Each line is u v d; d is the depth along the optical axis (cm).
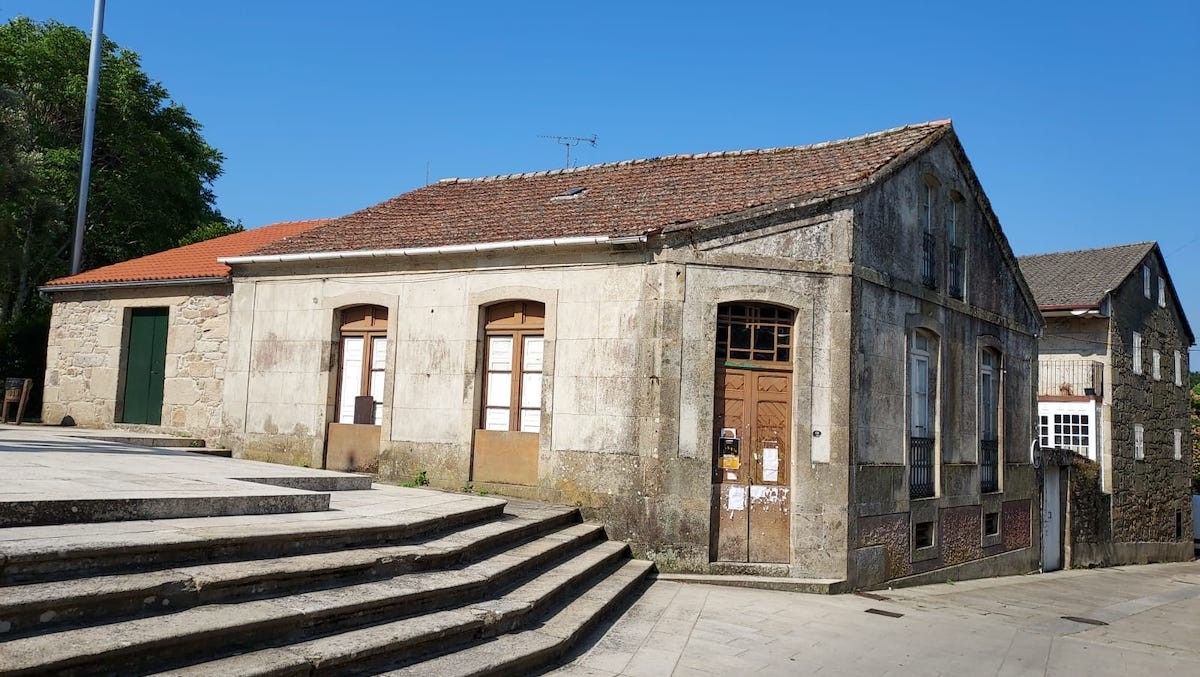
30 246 2262
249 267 1461
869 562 1159
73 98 2412
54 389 1680
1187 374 2994
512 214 1404
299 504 779
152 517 650
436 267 1300
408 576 695
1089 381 2342
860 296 1170
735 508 1112
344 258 1355
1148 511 2548
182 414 1530
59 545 506
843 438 1121
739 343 1142
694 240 1123
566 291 1194
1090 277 2475
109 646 443
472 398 1253
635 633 800
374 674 548
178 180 2706
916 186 1352
